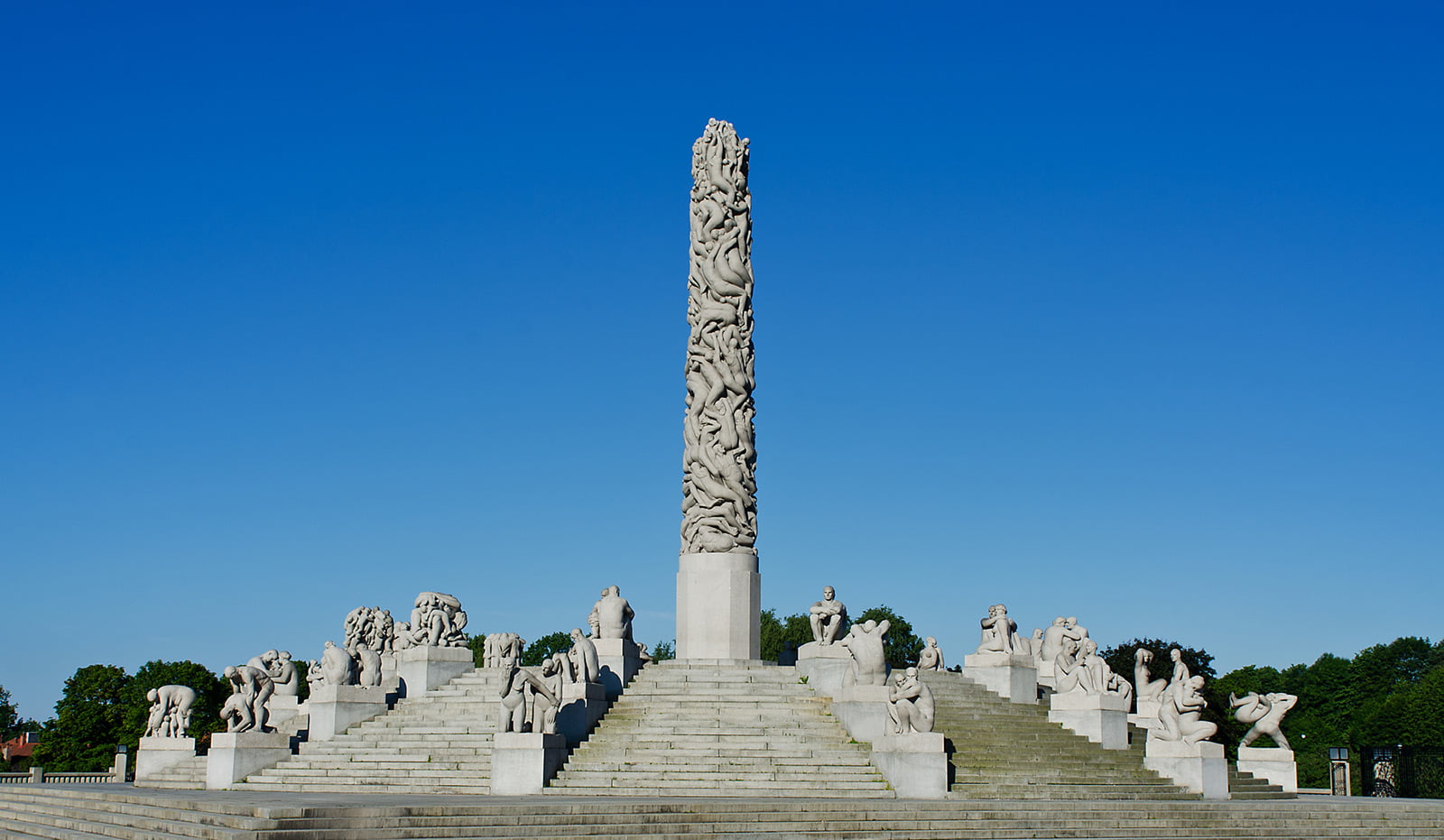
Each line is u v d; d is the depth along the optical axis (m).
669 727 40.03
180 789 42.03
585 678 40.47
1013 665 48.00
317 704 44.44
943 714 42.38
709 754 38.16
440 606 51.00
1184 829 33.44
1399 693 97.00
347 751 42.16
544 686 37.81
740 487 48.19
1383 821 35.69
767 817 30.78
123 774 59.75
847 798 35.56
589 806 29.92
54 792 39.28
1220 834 33.59
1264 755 46.38
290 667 50.47
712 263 49.06
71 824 34.41
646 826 29.39
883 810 31.92
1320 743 107.69
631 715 41.00
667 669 44.38
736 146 49.75
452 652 48.06
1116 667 83.44
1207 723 41.66
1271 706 46.84
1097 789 38.22
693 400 48.94
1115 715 44.44
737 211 49.41
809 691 42.34
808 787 36.44
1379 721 92.69
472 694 45.62
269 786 41.03
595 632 44.12
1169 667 81.88
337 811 28.12
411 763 40.19
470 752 40.25
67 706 85.69
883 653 40.84
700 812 30.36
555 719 38.38
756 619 48.09
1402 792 49.88
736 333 48.75
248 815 28.28
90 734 85.31
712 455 48.34
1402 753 50.09
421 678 47.34
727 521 48.03
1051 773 38.84
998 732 41.84
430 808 28.77
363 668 45.84
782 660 52.81
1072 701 44.47
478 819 28.86
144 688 86.56
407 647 51.31
